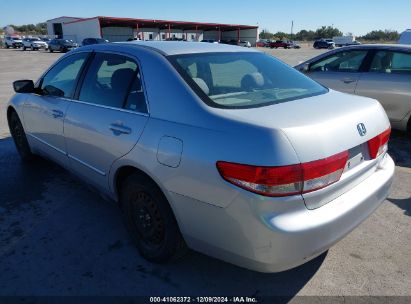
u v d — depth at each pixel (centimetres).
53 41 3903
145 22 5291
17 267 287
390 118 598
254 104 254
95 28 4806
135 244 304
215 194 220
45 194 409
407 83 569
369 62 611
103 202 391
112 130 290
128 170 294
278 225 205
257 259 216
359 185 255
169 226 262
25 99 447
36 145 448
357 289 262
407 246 312
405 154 544
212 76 283
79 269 285
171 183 242
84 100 339
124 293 260
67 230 338
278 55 3406
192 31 6406
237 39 6712
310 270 283
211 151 220
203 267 287
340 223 227
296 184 206
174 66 271
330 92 307
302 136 210
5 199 398
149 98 270
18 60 2662
